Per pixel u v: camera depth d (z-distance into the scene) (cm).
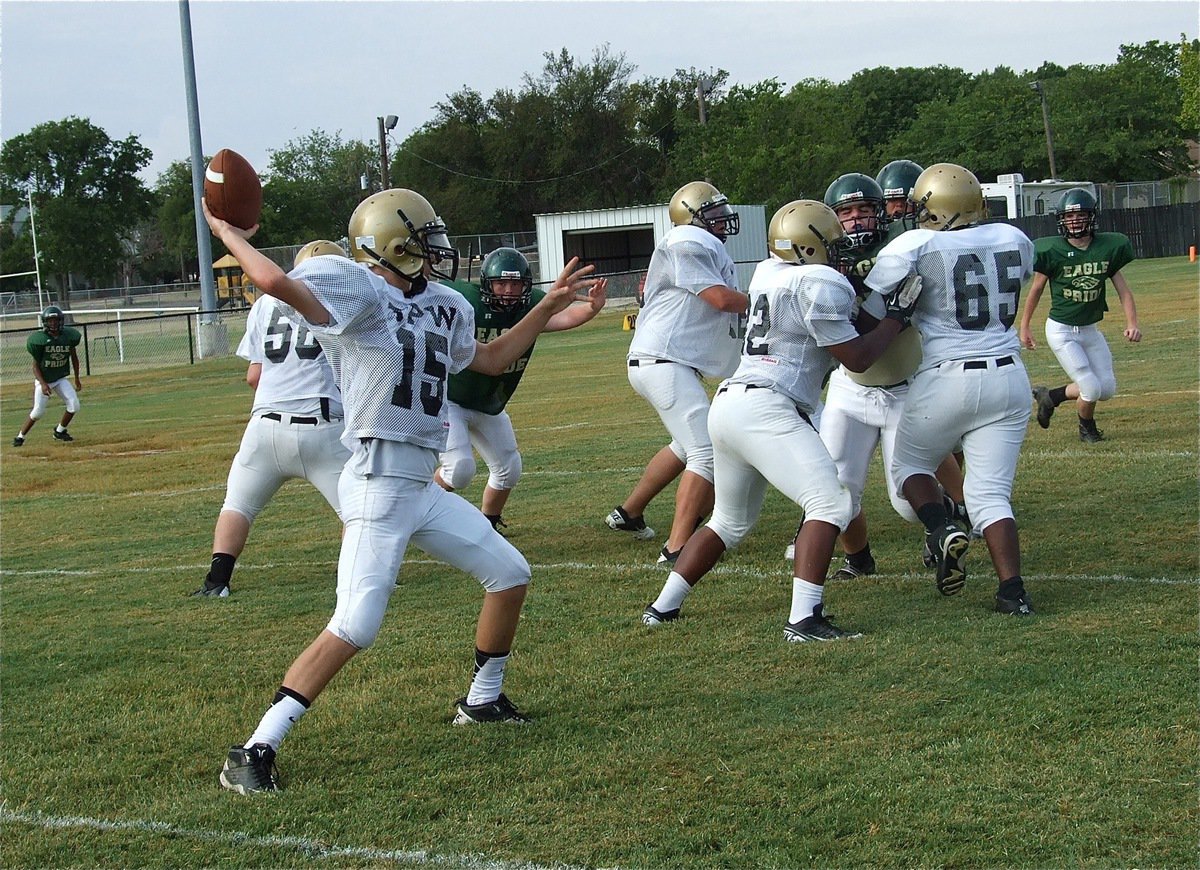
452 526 613
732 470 775
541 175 9425
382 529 588
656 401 958
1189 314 2714
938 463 812
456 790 562
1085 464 1196
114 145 9919
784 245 749
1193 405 1514
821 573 738
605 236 6425
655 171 9500
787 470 740
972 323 764
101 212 9800
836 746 577
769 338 751
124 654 809
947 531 744
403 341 582
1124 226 5647
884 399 870
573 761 585
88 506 1466
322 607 904
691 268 910
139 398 3028
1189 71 6625
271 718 578
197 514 1359
